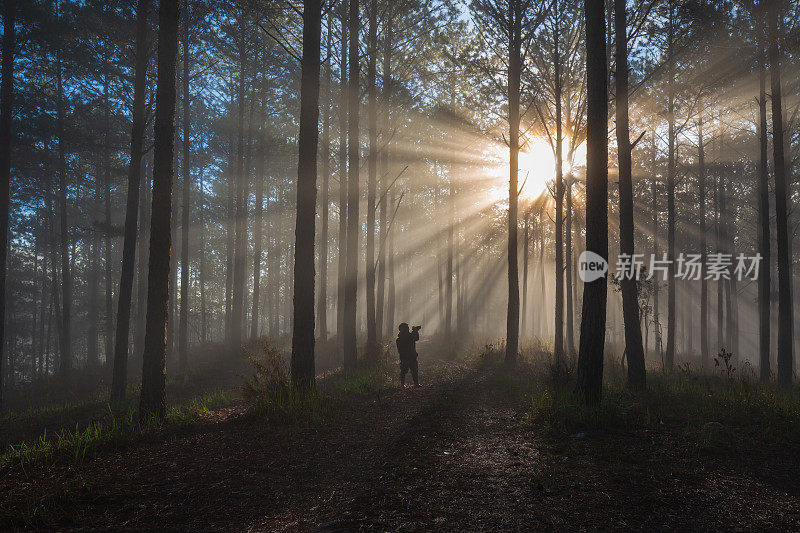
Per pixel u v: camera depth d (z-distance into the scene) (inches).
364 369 550.3
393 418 312.2
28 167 939.3
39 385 829.8
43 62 872.9
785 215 581.9
